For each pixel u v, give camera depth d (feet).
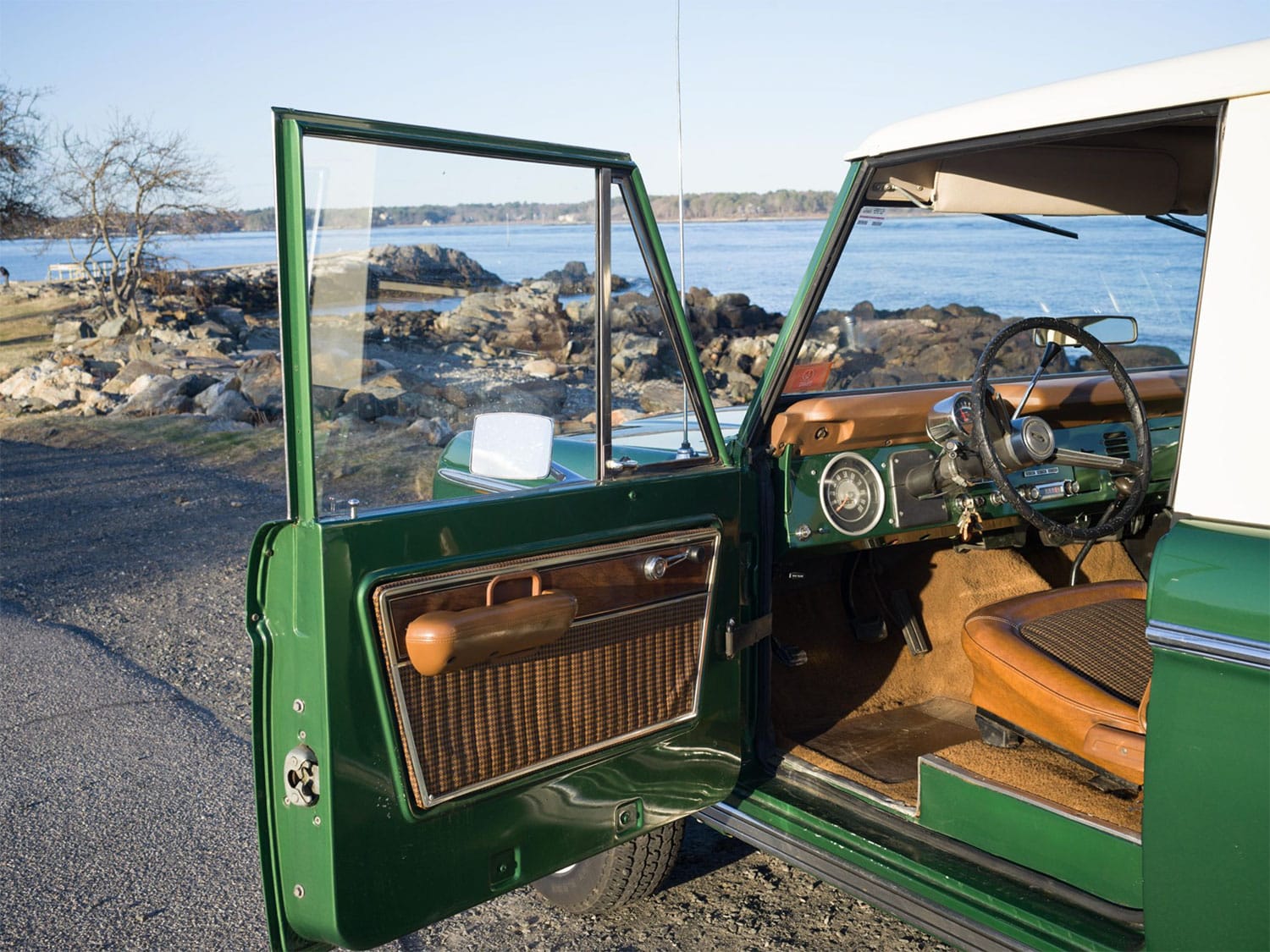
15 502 34.45
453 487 7.59
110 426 51.88
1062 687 8.71
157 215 108.78
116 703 16.70
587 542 8.07
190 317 104.99
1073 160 10.12
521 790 7.93
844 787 9.52
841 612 12.73
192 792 13.64
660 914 10.76
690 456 9.08
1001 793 8.34
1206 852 6.38
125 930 10.57
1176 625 6.31
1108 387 11.71
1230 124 6.38
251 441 45.75
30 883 11.50
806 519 10.19
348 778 7.05
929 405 10.55
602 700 8.30
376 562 7.02
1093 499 11.94
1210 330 6.34
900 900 8.30
